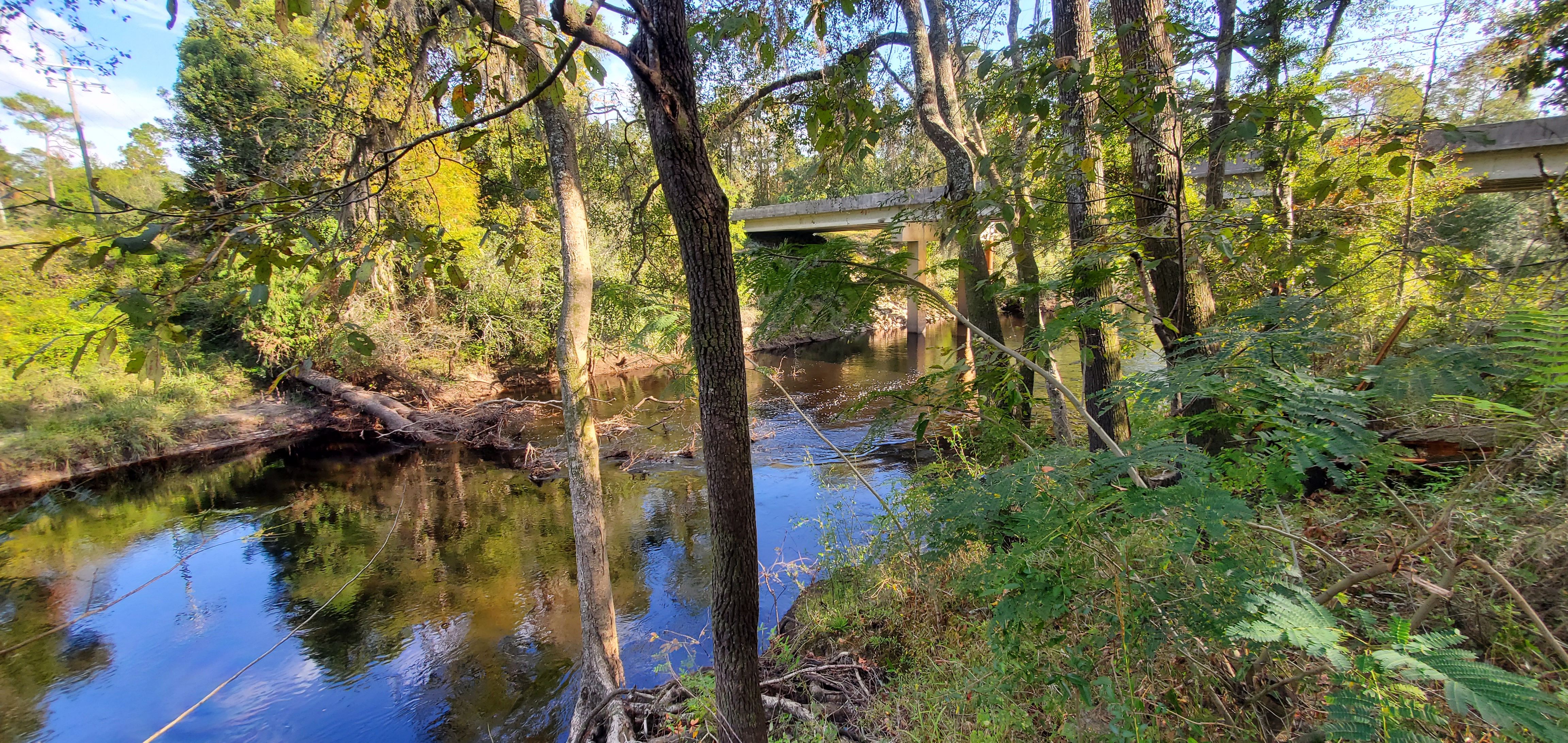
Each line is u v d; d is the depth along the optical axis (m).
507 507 10.54
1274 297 2.68
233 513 10.74
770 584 6.46
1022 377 3.55
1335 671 1.91
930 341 29.73
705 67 6.50
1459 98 6.38
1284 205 4.63
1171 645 2.20
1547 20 4.80
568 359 4.98
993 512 2.32
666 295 6.15
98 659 6.54
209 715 5.65
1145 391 2.43
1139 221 4.22
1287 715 2.22
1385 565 2.25
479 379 19.56
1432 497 2.65
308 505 11.12
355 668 6.23
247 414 16.36
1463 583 2.38
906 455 11.22
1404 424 3.04
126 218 1.83
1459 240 5.55
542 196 2.66
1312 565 2.96
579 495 4.99
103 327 1.70
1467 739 1.86
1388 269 5.02
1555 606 2.17
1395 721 1.57
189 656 6.54
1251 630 1.87
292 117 6.87
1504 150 10.27
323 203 2.09
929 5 8.79
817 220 23.56
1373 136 3.53
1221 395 2.15
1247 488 2.41
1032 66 3.19
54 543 9.59
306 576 8.29
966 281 6.13
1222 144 3.12
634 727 4.38
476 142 2.09
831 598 5.06
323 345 16.33
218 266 1.88
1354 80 6.41
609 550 8.48
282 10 1.73
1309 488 3.79
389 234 2.19
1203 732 2.17
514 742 5.16
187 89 18.28
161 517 10.65
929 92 8.47
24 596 7.95
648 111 2.03
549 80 1.83
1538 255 3.87
